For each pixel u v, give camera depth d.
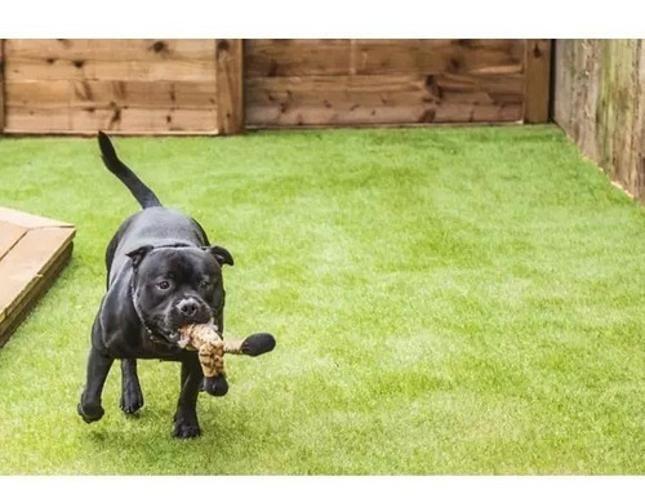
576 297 5.40
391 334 5.16
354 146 7.07
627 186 6.38
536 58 7.40
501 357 5.02
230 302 5.36
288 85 7.41
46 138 7.29
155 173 6.66
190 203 6.27
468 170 6.68
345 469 4.35
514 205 6.24
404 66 7.41
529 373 4.93
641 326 5.20
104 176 6.62
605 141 6.61
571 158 6.84
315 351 5.05
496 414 4.73
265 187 6.46
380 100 7.45
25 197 6.34
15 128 7.34
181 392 4.55
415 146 7.05
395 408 4.77
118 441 4.54
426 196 6.35
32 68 7.29
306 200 6.30
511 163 6.78
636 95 6.23
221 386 4.09
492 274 5.58
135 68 7.30
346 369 4.96
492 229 5.99
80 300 5.39
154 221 4.77
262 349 4.08
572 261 5.69
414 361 5.00
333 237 5.91
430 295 5.42
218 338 4.05
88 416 4.49
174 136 7.31
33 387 4.87
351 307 5.33
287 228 6.00
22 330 5.18
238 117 7.31
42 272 5.38
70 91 7.32
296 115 7.45
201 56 7.29
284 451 4.47
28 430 4.61
